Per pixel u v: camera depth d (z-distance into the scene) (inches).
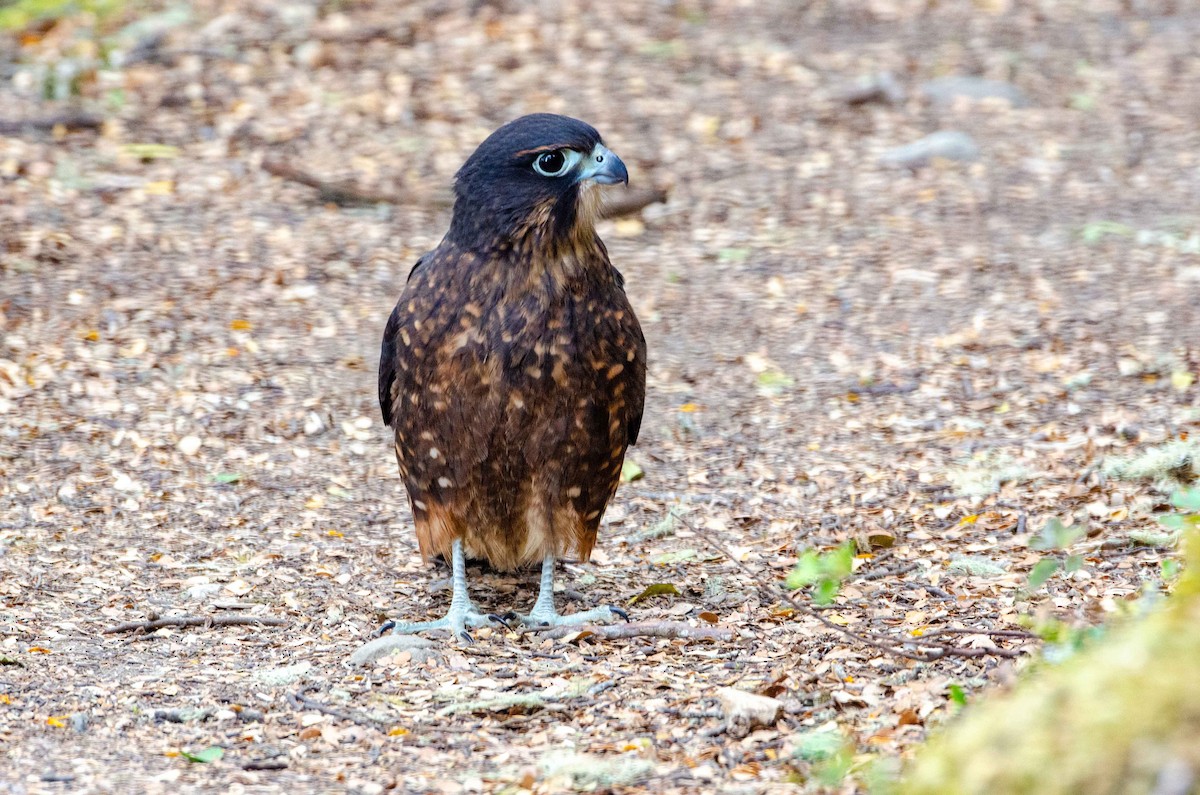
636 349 339.6
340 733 274.2
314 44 863.7
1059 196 708.0
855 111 820.6
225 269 604.4
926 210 690.8
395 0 936.9
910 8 994.7
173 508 422.3
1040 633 271.6
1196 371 501.0
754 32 936.9
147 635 334.3
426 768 256.7
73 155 713.6
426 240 649.0
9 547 388.8
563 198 320.5
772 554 387.5
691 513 423.8
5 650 319.3
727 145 772.0
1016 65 896.3
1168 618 167.2
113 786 245.3
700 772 250.5
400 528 416.5
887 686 285.1
